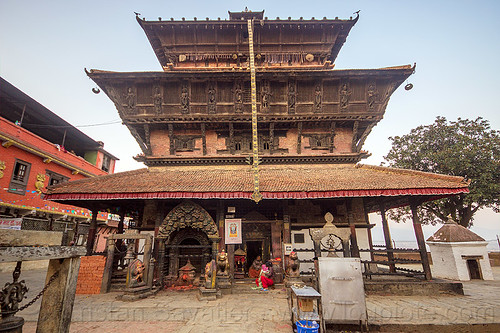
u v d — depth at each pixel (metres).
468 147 22.70
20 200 19.56
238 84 16.16
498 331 7.15
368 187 11.73
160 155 16.80
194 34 18.00
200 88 16.27
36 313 8.05
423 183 11.91
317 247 11.69
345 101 16.17
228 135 17.19
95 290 11.54
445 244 15.95
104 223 29.56
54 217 22.75
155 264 12.95
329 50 18.58
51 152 23.53
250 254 16.94
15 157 19.44
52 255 4.32
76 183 13.09
